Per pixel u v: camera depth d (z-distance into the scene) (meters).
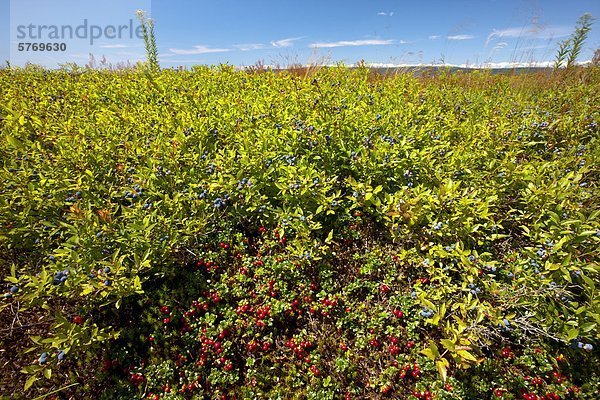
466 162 4.88
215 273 4.05
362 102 6.21
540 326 3.30
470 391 3.11
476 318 3.12
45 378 3.18
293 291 3.85
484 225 3.92
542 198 4.05
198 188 4.41
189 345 3.51
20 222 3.78
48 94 7.39
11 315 3.57
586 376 3.22
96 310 3.63
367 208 4.40
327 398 3.13
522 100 7.65
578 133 5.89
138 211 3.79
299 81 7.89
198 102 6.70
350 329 3.69
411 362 3.35
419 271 3.99
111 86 7.87
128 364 3.38
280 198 4.56
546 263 3.31
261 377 3.32
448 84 9.12
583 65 9.42
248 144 4.76
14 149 4.75
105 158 4.83
